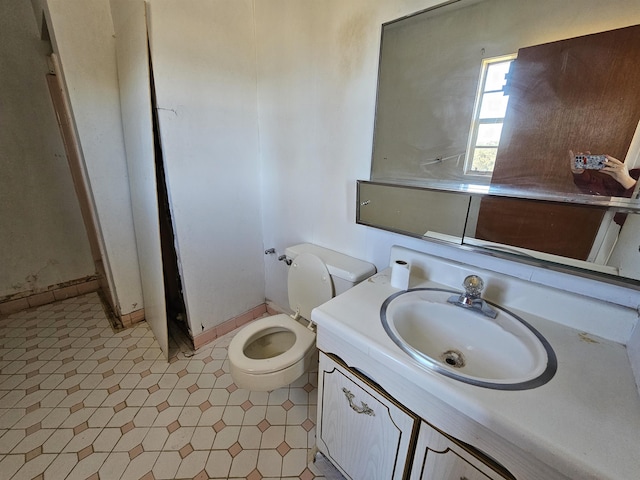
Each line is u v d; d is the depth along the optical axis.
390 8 1.06
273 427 1.33
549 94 0.78
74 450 1.21
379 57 1.12
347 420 0.95
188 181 1.54
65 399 1.45
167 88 1.36
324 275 1.39
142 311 2.09
